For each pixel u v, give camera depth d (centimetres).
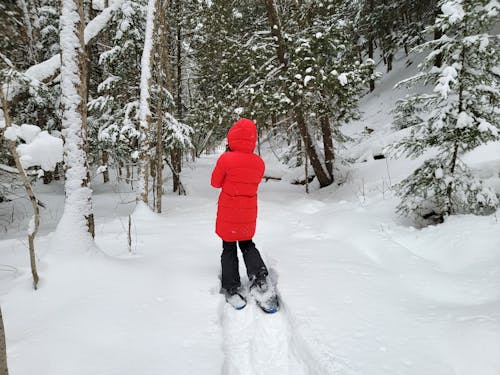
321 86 815
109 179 1512
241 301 276
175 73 1365
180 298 274
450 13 379
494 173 527
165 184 1439
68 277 285
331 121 1138
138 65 923
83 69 324
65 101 315
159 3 694
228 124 1015
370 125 1845
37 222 252
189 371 185
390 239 394
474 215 393
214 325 237
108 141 829
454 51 399
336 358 187
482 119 390
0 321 137
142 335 218
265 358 217
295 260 349
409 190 458
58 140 227
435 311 229
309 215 644
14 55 432
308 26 971
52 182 1312
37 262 299
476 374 167
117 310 247
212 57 1175
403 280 288
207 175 1645
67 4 311
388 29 2184
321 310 239
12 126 220
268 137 1278
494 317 204
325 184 1088
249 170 294
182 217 666
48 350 196
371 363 182
